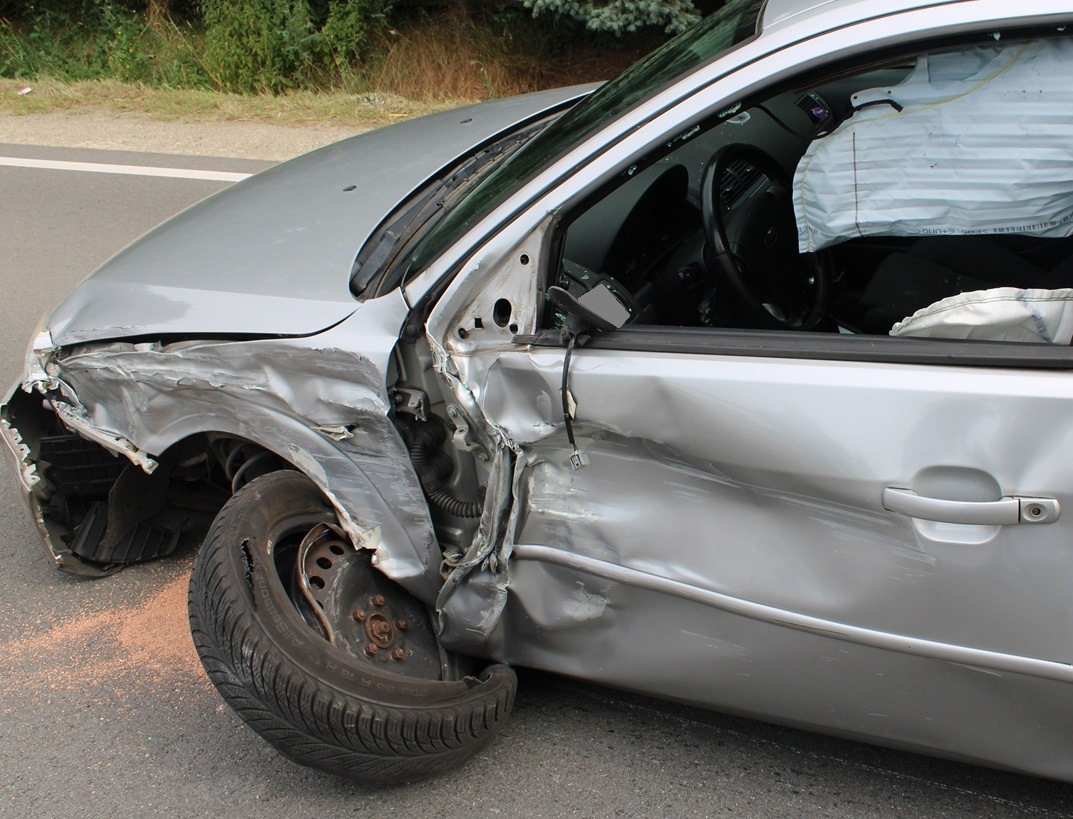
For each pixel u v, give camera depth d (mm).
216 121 8008
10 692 2812
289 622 2189
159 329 2475
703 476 2121
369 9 9414
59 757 2592
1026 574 1905
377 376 2246
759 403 2014
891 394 1938
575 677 2406
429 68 9102
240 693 2150
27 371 2709
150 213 6113
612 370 2098
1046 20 1868
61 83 9352
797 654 2125
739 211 2660
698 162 2898
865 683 2098
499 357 2174
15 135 7867
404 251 2424
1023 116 1936
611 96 2426
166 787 2488
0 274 5402
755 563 2113
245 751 2578
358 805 2414
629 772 2455
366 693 2186
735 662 2195
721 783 2416
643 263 2705
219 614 2158
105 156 7223
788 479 2031
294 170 3277
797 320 2777
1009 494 1884
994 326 1948
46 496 2988
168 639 2967
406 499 2354
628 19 7574
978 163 1987
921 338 1987
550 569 2309
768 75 2031
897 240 2822
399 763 2256
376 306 2289
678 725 2584
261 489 2398
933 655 2008
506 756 2518
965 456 1902
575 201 2115
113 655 2920
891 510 1965
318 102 8422
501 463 2211
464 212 2352
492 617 2355
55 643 2979
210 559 2229
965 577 1942
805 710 2191
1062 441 1848
